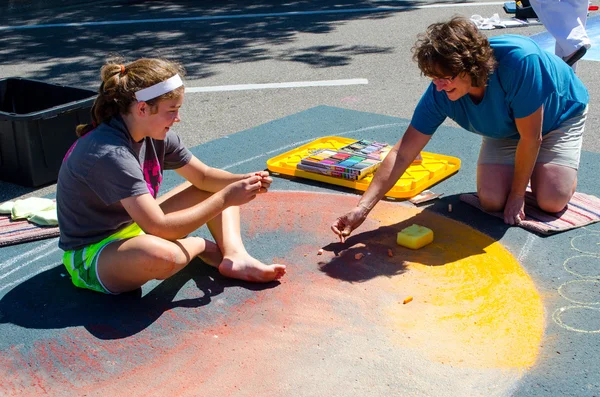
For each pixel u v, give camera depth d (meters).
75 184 2.98
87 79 7.71
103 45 9.51
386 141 5.25
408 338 2.88
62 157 4.75
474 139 5.21
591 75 7.12
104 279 3.10
